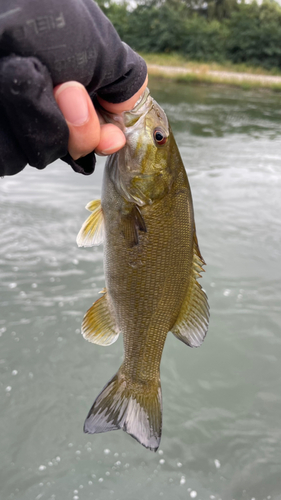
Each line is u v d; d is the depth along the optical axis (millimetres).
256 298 640
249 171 1222
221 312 609
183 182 213
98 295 610
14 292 604
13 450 410
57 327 549
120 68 149
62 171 1092
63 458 408
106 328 231
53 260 685
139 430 229
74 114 135
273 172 1225
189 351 548
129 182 201
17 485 384
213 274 691
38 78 124
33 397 460
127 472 403
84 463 406
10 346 517
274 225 875
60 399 460
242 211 931
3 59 123
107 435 434
